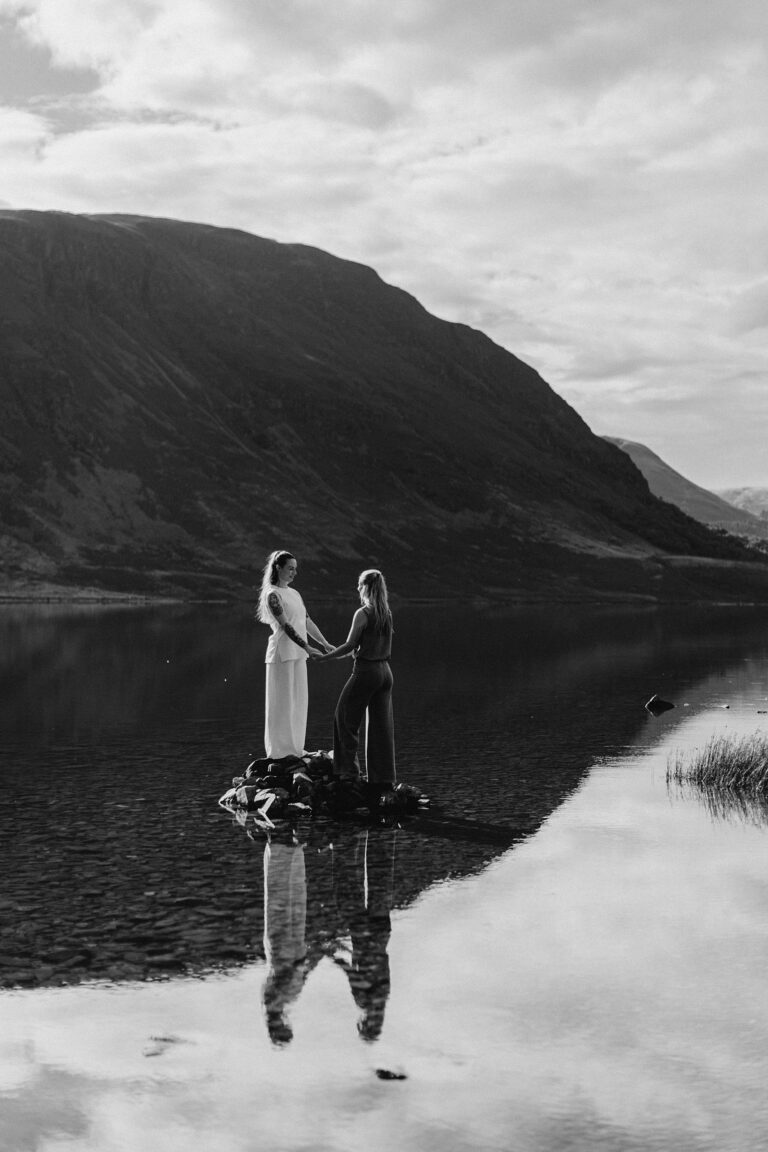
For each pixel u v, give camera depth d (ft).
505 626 243.60
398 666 123.13
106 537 469.16
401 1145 16.10
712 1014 21.13
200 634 184.65
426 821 40.83
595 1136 16.35
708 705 83.25
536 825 39.81
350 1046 19.70
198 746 59.47
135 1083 18.25
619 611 392.06
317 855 35.12
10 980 23.18
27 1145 16.14
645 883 31.32
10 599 367.66
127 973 23.66
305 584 469.57
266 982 23.11
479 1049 19.53
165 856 34.86
